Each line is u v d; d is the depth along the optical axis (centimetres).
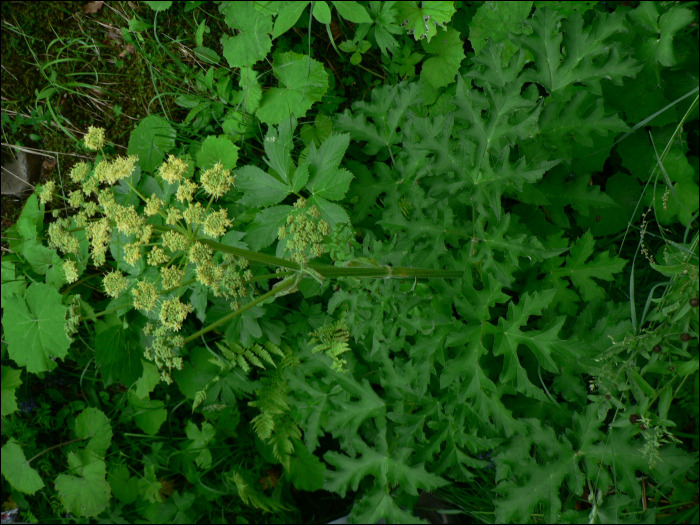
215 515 62
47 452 62
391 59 53
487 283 43
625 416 40
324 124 53
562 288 48
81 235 52
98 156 55
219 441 60
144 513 61
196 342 58
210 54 51
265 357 54
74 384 62
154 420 60
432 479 45
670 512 46
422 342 43
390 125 49
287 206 45
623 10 42
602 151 49
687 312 38
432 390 48
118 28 53
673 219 50
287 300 56
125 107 56
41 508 62
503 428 43
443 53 51
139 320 54
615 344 40
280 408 54
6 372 58
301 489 61
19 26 53
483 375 42
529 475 42
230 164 50
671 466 40
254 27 48
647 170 49
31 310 52
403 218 45
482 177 42
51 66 55
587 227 50
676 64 48
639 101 48
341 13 47
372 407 49
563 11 50
